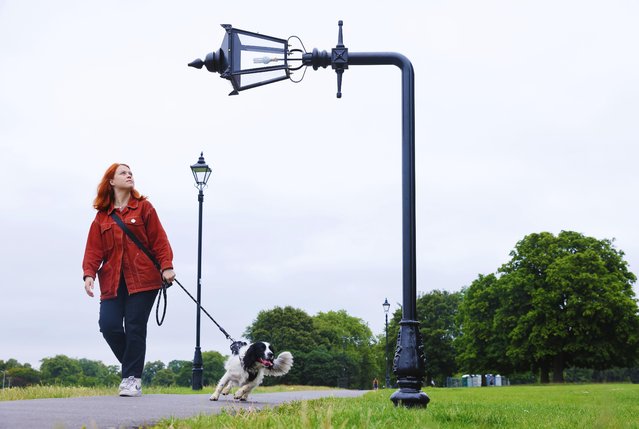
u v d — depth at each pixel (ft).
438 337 249.14
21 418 17.58
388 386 154.92
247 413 19.02
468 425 17.75
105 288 28.63
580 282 161.38
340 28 27.63
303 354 253.44
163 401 27.14
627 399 39.42
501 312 175.52
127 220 28.48
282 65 28.35
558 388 89.35
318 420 14.48
